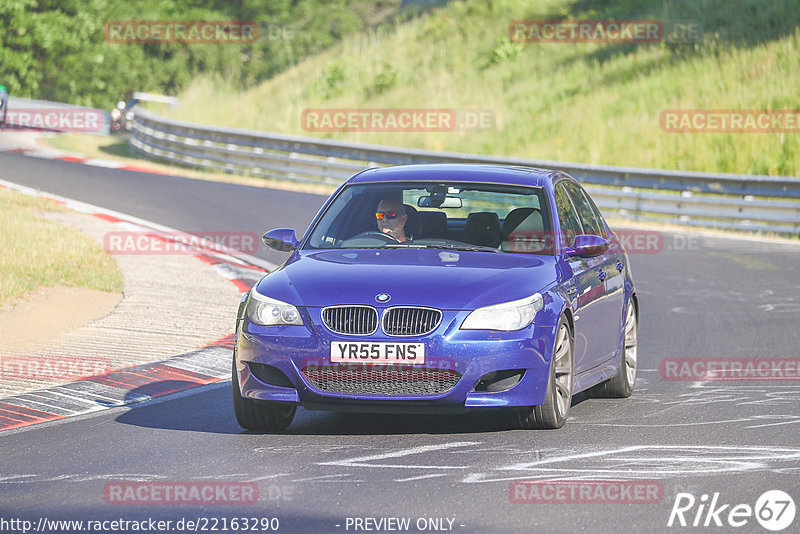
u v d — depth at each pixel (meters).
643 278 60.38
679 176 87.19
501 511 20.00
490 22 151.88
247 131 109.31
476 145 115.88
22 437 26.66
